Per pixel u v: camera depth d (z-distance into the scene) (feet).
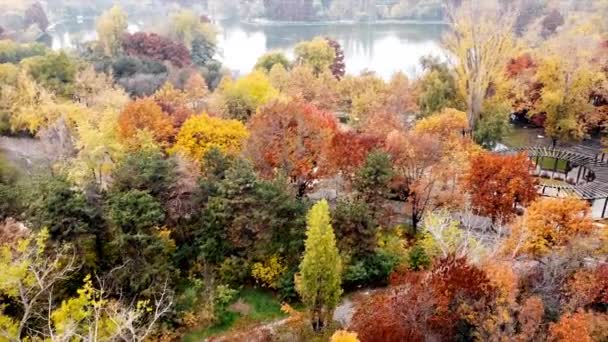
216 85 343.05
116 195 134.51
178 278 145.38
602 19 368.27
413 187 160.25
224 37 574.97
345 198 162.09
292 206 145.79
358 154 165.68
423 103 245.45
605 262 126.52
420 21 634.84
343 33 583.99
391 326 104.42
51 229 128.16
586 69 230.48
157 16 611.47
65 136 200.23
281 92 274.98
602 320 106.63
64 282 129.18
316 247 118.62
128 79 307.17
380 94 260.01
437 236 125.80
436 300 107.04
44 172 170.60
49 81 263.29
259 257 145.28
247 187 144.87
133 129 185.57
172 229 150.92
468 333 107.76
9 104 245.86
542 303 108.27
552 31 408.46
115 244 133.39
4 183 190.39
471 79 230.68
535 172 229.66
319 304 125.70
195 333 133.39
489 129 225.15
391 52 490.08
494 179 157.07
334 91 288.51
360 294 143.95
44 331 105.60
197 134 177.78
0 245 120.26
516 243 127.54
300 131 171.63
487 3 289.12
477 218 168.76
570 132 240.73
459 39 246.68
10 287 98.73
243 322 137.08
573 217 128.16
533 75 266.16
